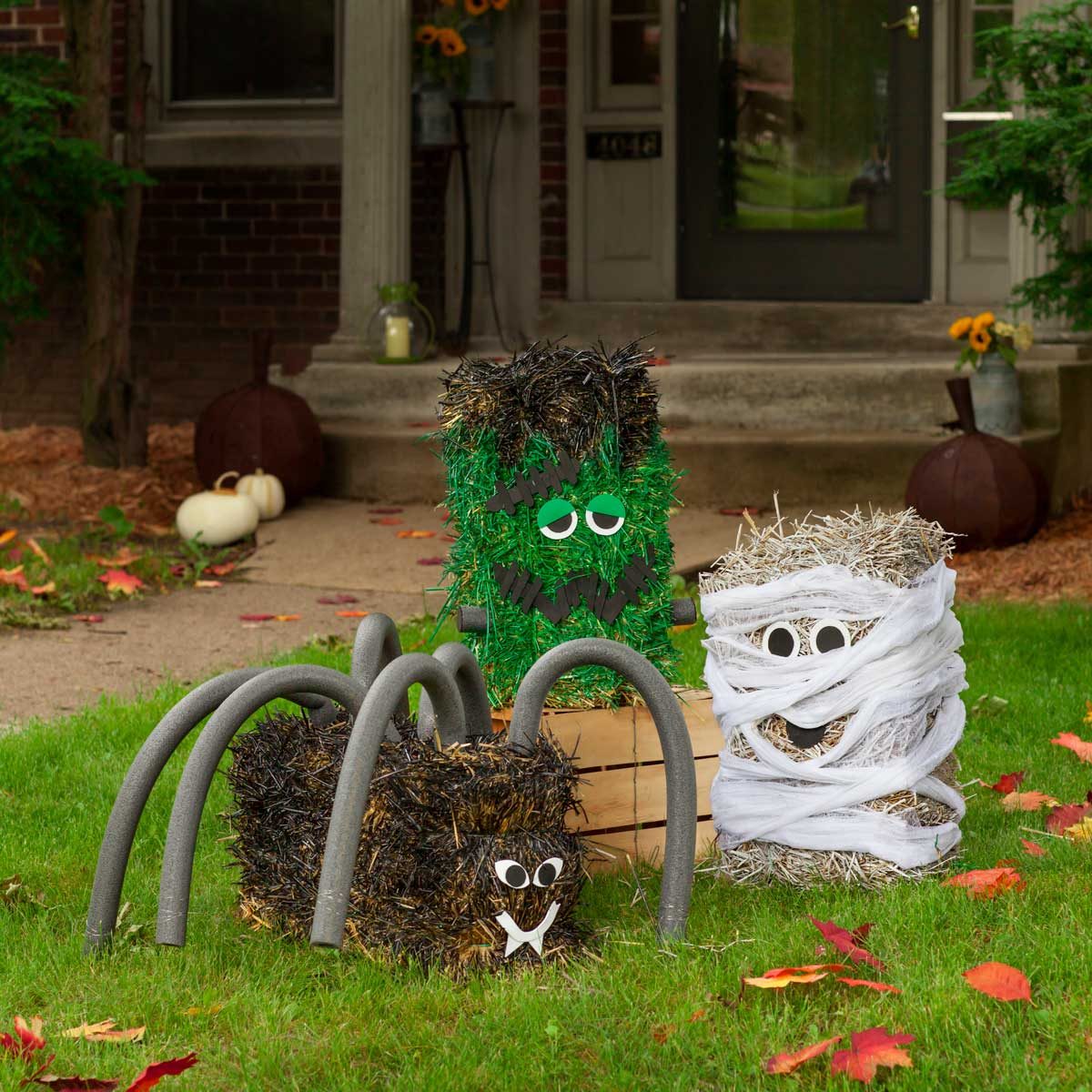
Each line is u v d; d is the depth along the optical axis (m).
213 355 11.52
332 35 11.33
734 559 3.46
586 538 3.45
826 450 8.28
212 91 11.56
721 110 10.54
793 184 10.49
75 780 4.16
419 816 2.94
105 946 3.04
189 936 3.14
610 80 10.65
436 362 9.84
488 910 2.93
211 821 3.84
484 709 3.29
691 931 3.14
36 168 8.29
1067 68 6.76
